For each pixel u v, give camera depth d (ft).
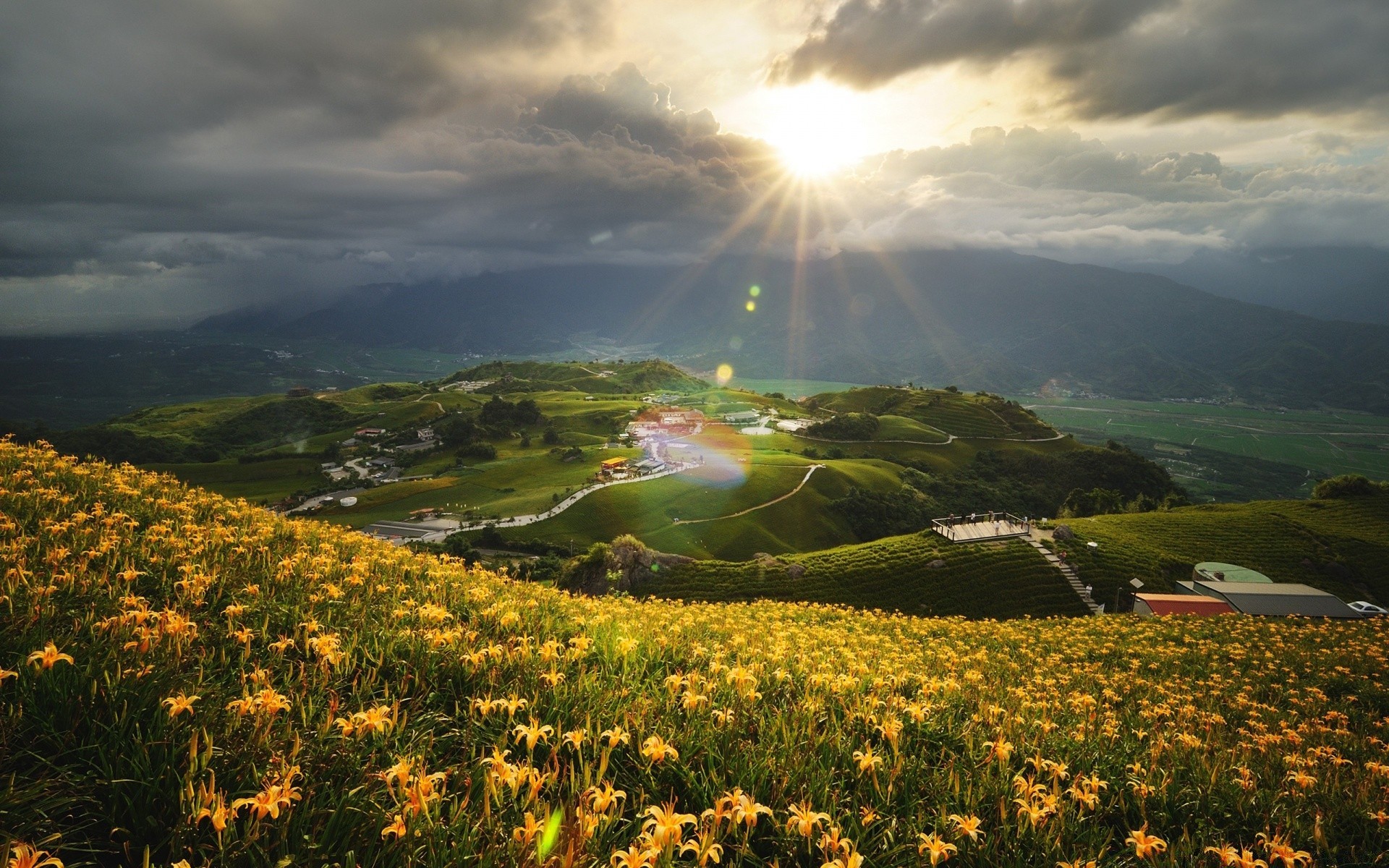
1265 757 32.91
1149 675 69.62
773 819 15.70
